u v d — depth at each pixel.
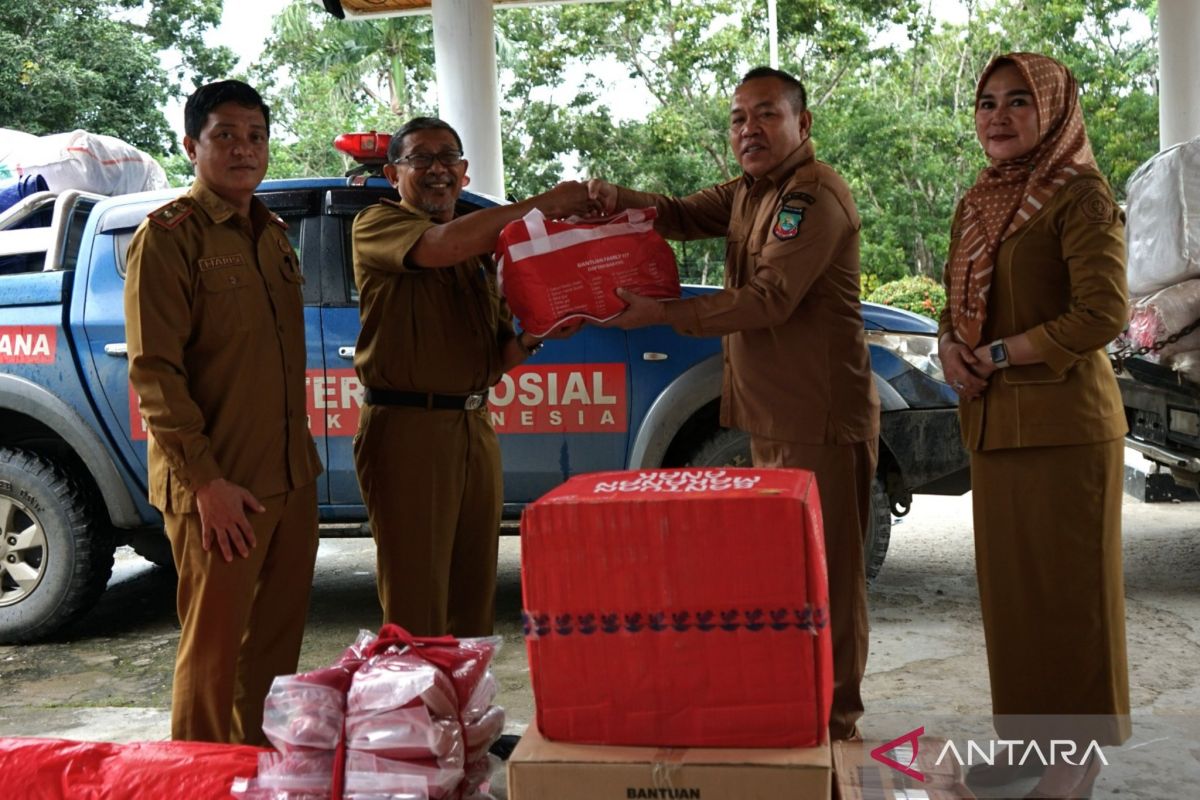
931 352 4.71
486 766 1.96
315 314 4.66
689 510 1.58
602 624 1.61
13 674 4.39
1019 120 2.65
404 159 3.20
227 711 2.78
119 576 5.99
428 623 3.20
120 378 4.60
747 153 3.02
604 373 4.56
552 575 1.62
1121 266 2.59
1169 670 3.98
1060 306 2.68
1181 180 4.71
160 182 6.02
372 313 3.15
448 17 9.02
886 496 4.67
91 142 5.68
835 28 23.64
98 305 4.63
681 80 24.08
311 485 2.99
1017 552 2.73
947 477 4.79
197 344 2.76
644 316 2.88
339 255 4.68
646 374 4.55
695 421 4.68
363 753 1.79
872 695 3.79
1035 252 2.67
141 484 4.68
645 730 1.61
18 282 4.72
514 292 2.90
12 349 4.70
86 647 4.73
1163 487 5.41
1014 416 2.68
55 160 5.56
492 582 3.43
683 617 1.59
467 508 3.31
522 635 4.65
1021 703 2.76
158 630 4.97
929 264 22.95
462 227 2.99
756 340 3.10
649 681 1.61
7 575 4.82
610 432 4.58
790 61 24.02
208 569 2.74
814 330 3.03
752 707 1.59
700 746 1.61
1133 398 5.38
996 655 2.79
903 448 4.62
